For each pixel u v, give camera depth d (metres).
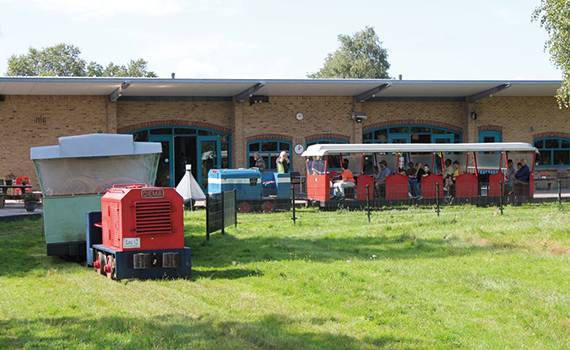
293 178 22.62
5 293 8.21
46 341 5.93
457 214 16.75
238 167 24.97
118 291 8.32
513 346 6.26
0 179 22.30
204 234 13.82
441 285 8.90
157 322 6.66
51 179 11.19
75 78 20.12
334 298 7.99
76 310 7.26
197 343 5.93
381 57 57.22
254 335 6.23
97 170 11.51
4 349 5.69
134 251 9.06
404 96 27.06
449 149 19.55
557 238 12.23
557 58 17.02
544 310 7.45
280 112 25.55
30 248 12.54
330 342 6.12
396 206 18.83
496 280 9.07
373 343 6.18
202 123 25.05
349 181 18.72
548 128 28.05
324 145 18.94
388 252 11.74
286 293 8.31
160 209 9.14
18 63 60.34
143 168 11.84
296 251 11.46
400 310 7.46
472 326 6.90
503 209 18.36
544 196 21.89
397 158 20.17
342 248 12.08
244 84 22.41
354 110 26.12
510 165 20.09
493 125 27.45
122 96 24.03
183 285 8.70
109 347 5.74
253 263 10.33
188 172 19.42
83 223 11.28
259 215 17.05
